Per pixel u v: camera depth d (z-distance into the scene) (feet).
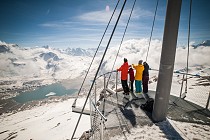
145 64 29.86
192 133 17.40
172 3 15.84
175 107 24.25
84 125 196.65
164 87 18.30
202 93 40.55
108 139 16.92
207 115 21.71
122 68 28.07
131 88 30.68
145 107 22.90
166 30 16.76
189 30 26.13
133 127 18.76
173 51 17.01
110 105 24.66
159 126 18.72
